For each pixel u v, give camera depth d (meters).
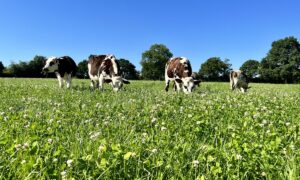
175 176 1.44
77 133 2.26
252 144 1.89
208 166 1.56
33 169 1.43
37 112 3.23
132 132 2.29
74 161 1.52
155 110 3.30
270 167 1.52
